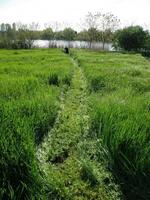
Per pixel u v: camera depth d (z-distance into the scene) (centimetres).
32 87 760
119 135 400
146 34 4856
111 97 637
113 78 972
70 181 376
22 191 308
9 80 852
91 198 344
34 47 4738
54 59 1805
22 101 573
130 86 825
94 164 413
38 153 441
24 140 368
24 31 5019
